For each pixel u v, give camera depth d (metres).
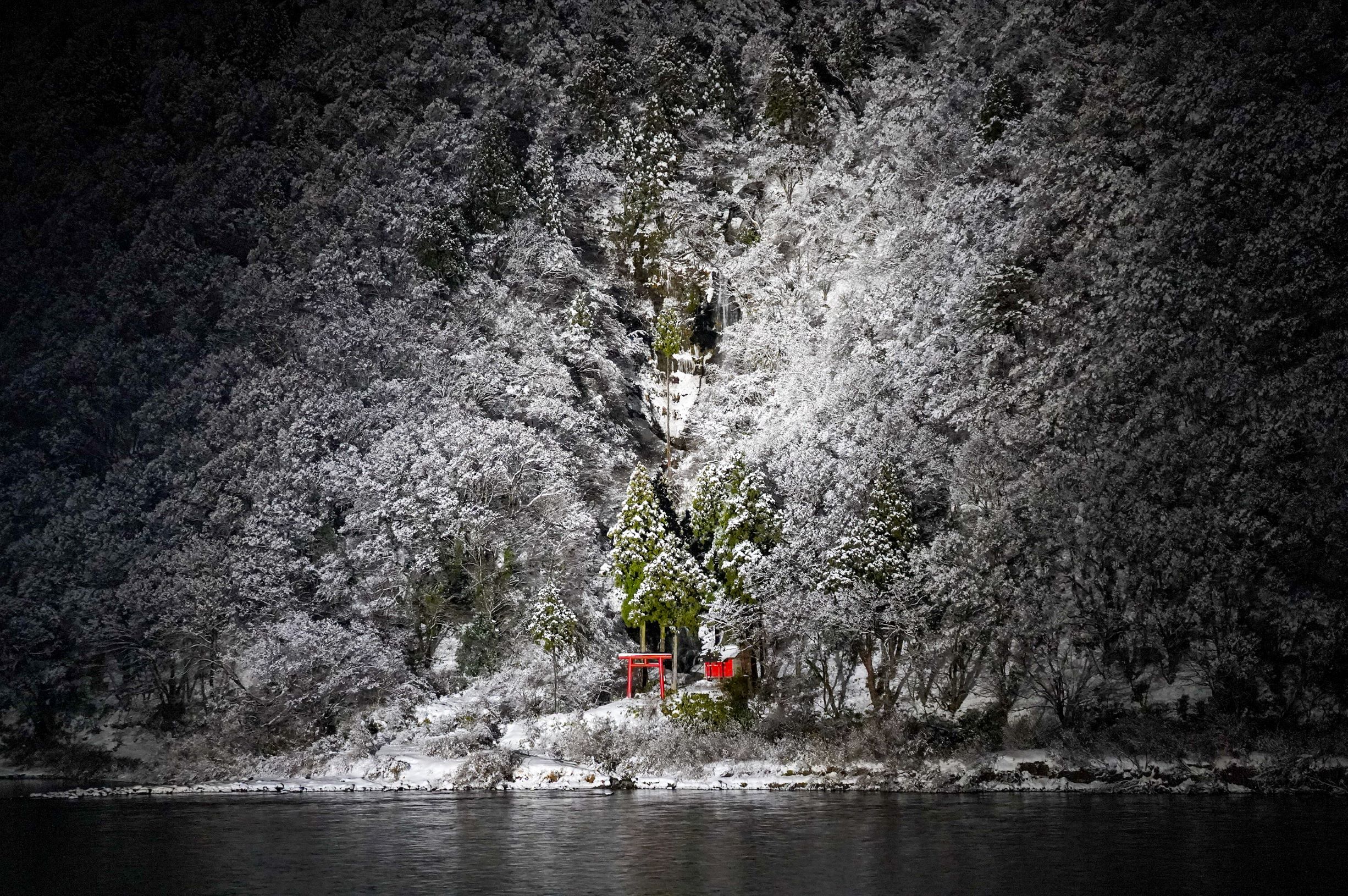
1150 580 38.84
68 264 75.06
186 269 71.69
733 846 25.61
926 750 37.91
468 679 51.19
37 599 50.47
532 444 58.19
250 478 53.59
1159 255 50.12
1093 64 74.75
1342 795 32.94
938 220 66.25
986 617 39.69
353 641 46.53
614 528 50.38
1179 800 32.59
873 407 53.97
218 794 39.44
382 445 55.38
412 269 74.75
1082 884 20.81
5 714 51.25
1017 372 50.03
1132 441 43.09
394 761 41.81
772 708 43.56
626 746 42.16
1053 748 36.81
